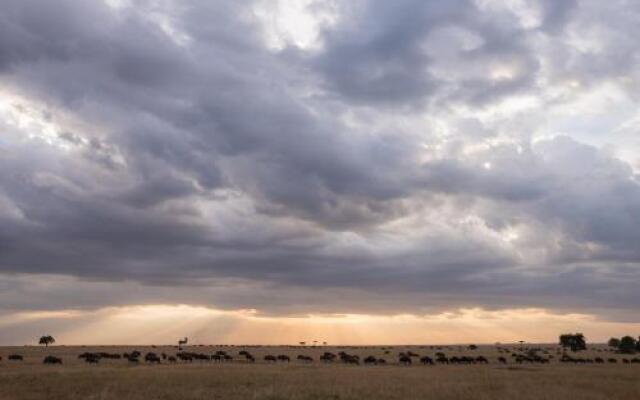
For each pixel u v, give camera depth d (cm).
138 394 3278
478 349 17375
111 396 3167
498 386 3978
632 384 4181
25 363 7106
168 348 16688
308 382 4116
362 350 15850
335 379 4406
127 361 7988
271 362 8388
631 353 13788
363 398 3225
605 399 3247
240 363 7844
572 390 3706
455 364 8000
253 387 3731
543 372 5588
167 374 4697
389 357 10900
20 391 3381
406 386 3875
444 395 3403
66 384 3762
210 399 3125
